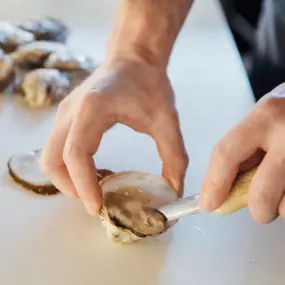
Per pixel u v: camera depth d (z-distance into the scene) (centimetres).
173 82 98
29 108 91
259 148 57
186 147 83
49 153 68
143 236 64
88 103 67
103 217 65
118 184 68
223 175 57
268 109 56
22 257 66
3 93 94
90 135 65
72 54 97
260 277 65
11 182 75
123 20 78
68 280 63
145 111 71
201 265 66
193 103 93
